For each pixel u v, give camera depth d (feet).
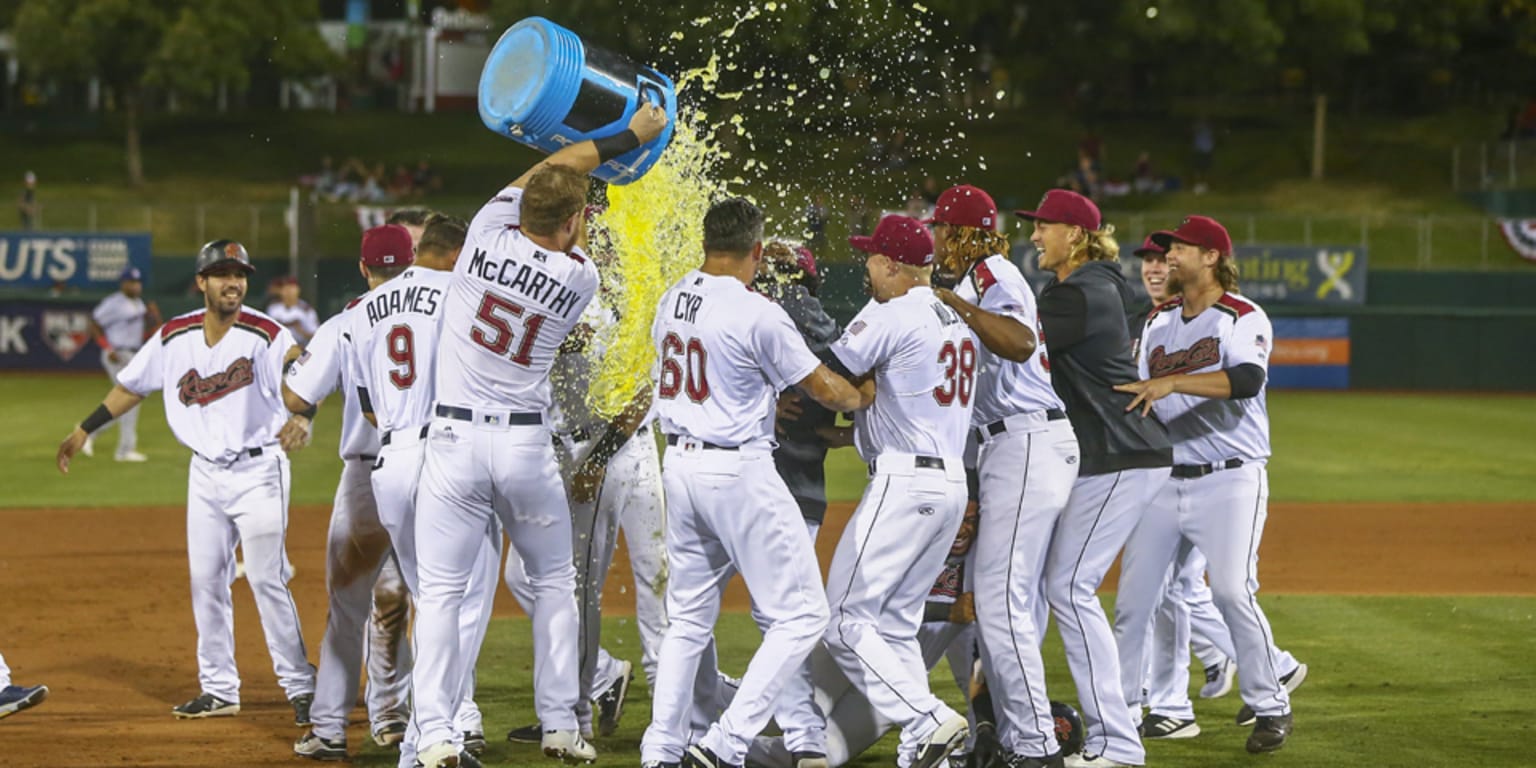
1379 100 260.01
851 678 31.60
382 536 34.19
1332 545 67.31
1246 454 34.58
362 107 279.08
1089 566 33.42
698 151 38.70
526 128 30.35
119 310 92.94
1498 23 249.75
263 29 255.09
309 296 166.20
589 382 36.06
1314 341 149.38
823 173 88.43
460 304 30.73
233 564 38.99
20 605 52.47
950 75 183.93
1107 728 33.24
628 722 37.99
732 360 30.30
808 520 34.35
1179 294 37.70
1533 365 147.13
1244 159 236.22
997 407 32.71
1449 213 212.23
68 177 248.11
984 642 32.58
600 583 36.01
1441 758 34.04
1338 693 40.29
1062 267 34.76
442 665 30.63
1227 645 39.19
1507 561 63.36
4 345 152.15
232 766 33.76
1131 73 256.73
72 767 33.42
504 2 189.16
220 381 37.63
